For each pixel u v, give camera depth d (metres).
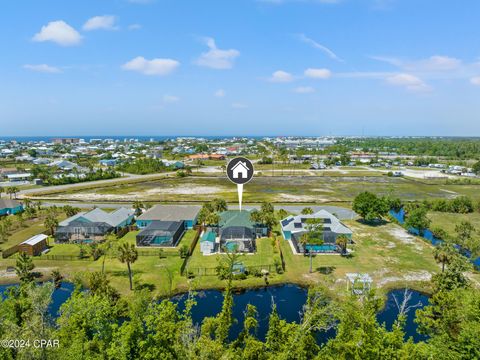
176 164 185.75
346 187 130.62
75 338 22.31
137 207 83.06
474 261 53.19
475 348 21.47
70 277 47.00
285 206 95.38
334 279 46.53
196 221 74.81
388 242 62.62
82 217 64.50
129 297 38.47
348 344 21.19
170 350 22.02
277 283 45.88
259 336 33.53
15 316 27.08
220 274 46.66
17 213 79.75
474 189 126.44
